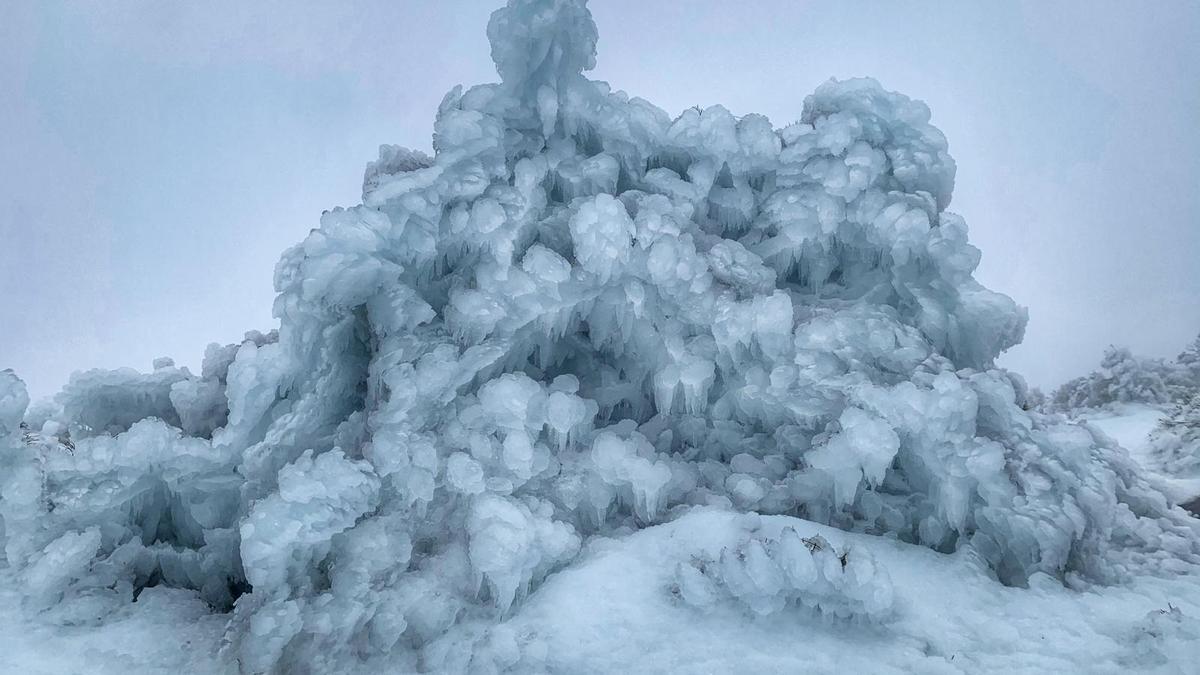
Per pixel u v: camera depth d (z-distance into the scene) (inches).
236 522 310.0
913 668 229.3
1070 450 295.6
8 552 280.5
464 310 325.7
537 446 317.7
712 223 388.2
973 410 298.4
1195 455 505.4
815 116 400.5
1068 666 227.6
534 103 376.5
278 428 304.5
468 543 290.4
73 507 285.6
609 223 328.5
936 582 279.0
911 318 356.8
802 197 369.7
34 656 245.9
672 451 369.4
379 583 269.4
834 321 335.0
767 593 256.1
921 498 323.6
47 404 448.5
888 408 304.3
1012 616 259.6
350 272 306.7
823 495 322.7
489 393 307.4
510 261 335.0
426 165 403.5
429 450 290.4
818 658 235.8
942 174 373.4
